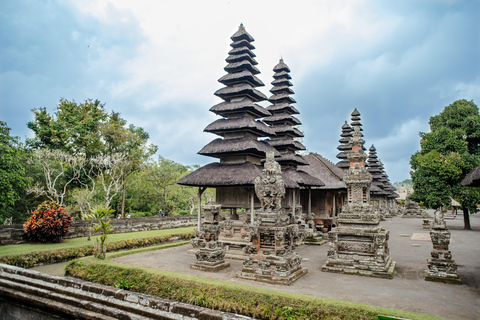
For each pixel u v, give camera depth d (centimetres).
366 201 1530
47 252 1588
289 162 2611
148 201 4269
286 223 1302
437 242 1234
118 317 921
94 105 3962
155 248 1950
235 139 2100
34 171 3397
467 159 2764
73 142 3581
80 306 997
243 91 2147
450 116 3228
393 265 1391
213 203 1477
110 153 3644
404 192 7412
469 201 2775
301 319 825
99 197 3847
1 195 1944
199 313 827
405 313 756
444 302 965
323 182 2923
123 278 1191
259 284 1162
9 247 1641
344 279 1230
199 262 1426
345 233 1389
